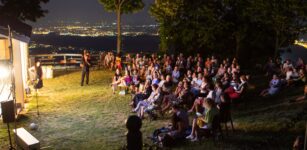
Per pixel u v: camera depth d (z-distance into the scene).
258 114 12.80
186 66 23.08
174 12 30.75
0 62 14.36
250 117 12.52
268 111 12.97
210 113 10.09
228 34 30.41
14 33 13.52
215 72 20.34
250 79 21.12
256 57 31.23
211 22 28.80
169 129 10.71
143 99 15.29
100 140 11.30
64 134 12.02
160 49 32.75
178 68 20.88
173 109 10.72
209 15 28.34
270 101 14.80
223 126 11.65
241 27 29.00
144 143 10.57
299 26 25.81
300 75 16.47
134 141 2.97
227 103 10.55
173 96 14.28
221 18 29.25
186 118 10.61
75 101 17.27
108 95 18.58
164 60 24.45
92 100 17.42
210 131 10.31
